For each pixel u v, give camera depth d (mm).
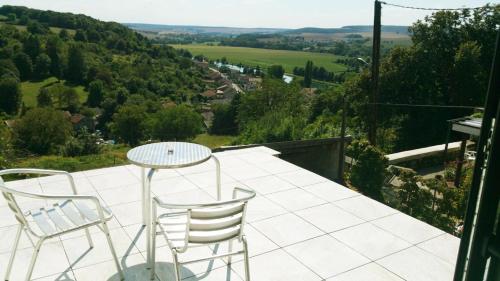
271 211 4109
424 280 2973
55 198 2447
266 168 5488
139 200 4312
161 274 2959
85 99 63406
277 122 13594
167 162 3045
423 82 23750
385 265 3164
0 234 3529
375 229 3758
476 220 1368
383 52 24656
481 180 1372
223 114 43750
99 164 10438
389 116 24016
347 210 4164
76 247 3332
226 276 2965
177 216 2893
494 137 1296
